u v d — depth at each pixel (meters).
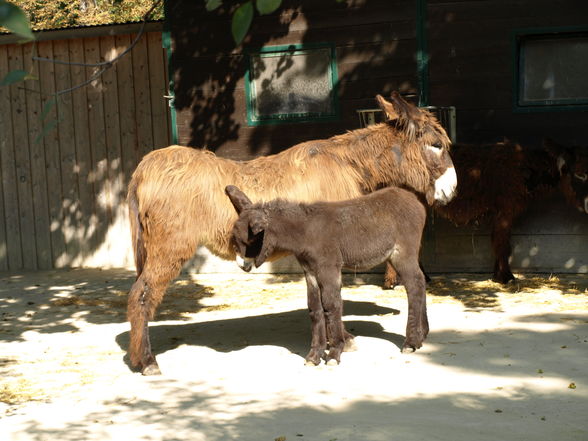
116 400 5.11
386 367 5.64
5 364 6.27
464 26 9.87
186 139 10.97
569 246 9.66
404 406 4.70
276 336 6.94
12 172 12.25
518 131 9.85
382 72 10.17
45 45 11.97
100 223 12.06
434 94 10.03
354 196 6.35
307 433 4.26
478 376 5.32
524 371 5.41
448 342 6.33
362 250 5.81
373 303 8.28
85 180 12.06
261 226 5.36
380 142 6.54
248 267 5.57
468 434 4.15
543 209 9.71
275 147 10.65
